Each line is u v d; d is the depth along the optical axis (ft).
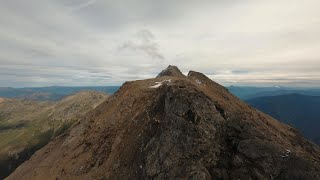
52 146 304.30
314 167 161.48
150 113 225.76
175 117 192.24
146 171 179.22
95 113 290.97
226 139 185.26
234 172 164.55
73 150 251.60
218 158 172.55
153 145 189.98
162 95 230.68
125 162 199.62
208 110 195.52
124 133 228.84
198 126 184.44
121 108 262.26
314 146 292.20
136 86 287.07
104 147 230.07
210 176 162.91
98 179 202.08
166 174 169.37
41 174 242.17
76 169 224.12
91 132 258.16
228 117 198.80
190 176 161.68
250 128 191.21
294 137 287.69
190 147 175.73
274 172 161.68
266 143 176.86
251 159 168.96
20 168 298.15
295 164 163.22
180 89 209.56
